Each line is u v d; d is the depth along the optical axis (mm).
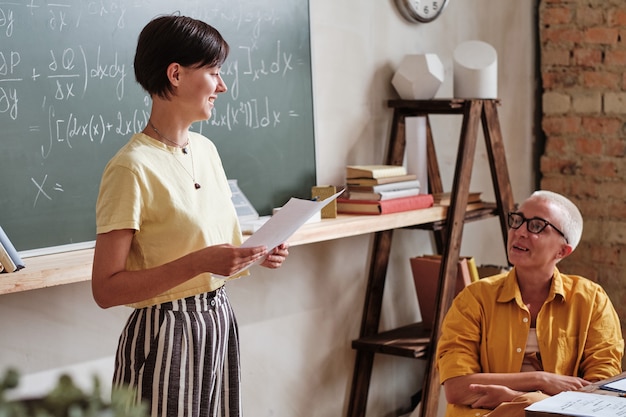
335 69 3408
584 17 4117
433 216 3381
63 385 756
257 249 1900
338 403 3527
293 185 3262
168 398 1963
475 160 4141
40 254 2504
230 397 2143
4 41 2408
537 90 4355
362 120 3537
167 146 2006
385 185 3271
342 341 3527
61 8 2539
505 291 2527
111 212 1911
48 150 2523
